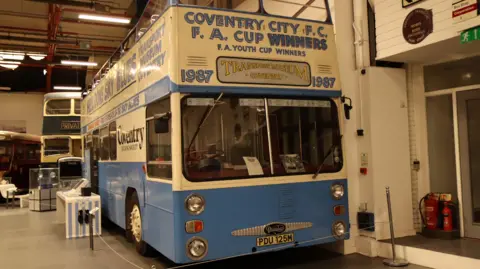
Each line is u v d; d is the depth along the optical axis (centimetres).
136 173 729
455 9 605
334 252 743
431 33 641
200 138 552
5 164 2105
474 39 571
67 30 1991
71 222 985
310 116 629
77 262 745
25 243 936
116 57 928
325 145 637
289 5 714
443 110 768
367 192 737
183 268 675
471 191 718
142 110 692
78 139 1973
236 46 579
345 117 677
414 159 782
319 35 648
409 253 658
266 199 578
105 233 1038
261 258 712
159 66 603
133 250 824
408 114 782
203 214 539
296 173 605
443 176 767
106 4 1750
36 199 1573
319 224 616
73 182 1596
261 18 602
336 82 653
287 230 589
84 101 1398
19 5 1788
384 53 725
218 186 550
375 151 729
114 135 915
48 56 2252
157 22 619
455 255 601
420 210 771
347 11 770
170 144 555
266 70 596
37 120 2773
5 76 2620
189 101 548
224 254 547
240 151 576
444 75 761
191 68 549
